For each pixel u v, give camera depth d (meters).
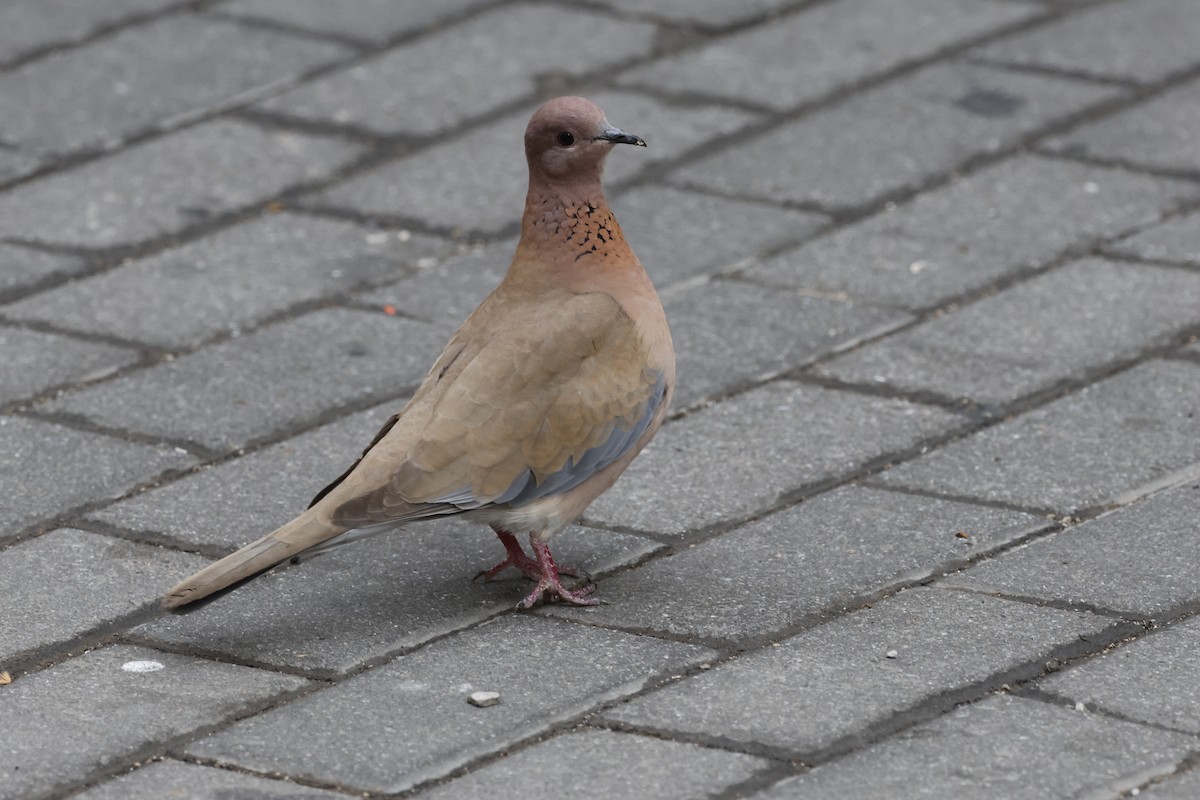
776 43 17.11
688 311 13.02
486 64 16.77
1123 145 15.13
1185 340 12.39
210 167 15.17
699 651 9.21
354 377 12.26
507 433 9.28
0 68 16.69
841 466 11.08
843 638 9.28
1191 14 17.36
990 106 15.84
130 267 13.74
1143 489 10.70
